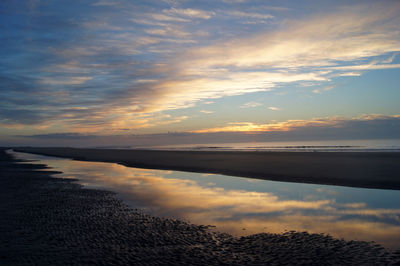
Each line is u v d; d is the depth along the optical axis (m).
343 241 8.75
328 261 7.22
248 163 33.75
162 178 25.05
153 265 7.07
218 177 24.58
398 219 11.11
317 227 10.29
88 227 10.49
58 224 10.91
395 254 7.65
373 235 9.29
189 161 40.00
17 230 10.11
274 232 9.80
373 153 40.78
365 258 7.39
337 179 20.27
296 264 7.05
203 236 9.41
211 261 7.31
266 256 7.63
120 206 14.17
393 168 23.58
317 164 29.06
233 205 14.07
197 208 13.55
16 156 78.06
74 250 8.11
